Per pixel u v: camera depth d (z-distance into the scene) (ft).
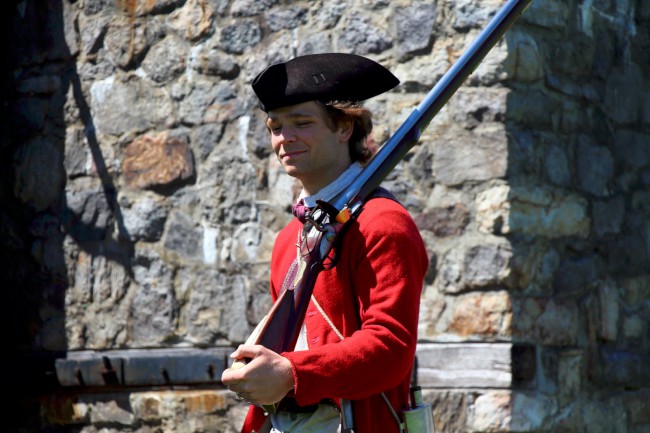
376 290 23.15
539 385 49.16
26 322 58.90
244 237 53.52
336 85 24.67
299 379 21.90
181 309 54.80
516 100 49.60
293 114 24.61
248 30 54.08
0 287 59.93
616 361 55.67
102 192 57.06
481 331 48.52
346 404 23.94
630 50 59.52
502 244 48.62
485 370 48.14
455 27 50.03
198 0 55.31
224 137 54.39
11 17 60.54
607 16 57.31
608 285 55.67
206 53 55.01
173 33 55.93
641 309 59.06
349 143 25.89
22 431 58.34
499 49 49.26
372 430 24.26
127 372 54.90
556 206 51.49
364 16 51.49
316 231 24.11
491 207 48.78
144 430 54.95
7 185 59.93
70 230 57.77
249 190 53.62
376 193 24.52
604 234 55.72
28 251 59.00
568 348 51.67
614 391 55.98
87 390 56.39
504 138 48.91
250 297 53.21
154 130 56.08
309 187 25.41
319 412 24.67
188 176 55.11
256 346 22.24
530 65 50.16
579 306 52.95
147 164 55.98
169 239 55.26
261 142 53.36
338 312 24.22
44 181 58.75
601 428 54.19
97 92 57.57
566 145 52.85
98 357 55.83
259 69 53.62
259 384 21.86
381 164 24.39
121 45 57.06
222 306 53.78
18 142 59.88
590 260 54.13
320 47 52.24
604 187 55.98
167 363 54.24
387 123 50.67
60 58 58.80
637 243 59.00
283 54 53.11
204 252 54.44
